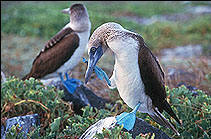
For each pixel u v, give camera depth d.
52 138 3.95
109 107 5.25
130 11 21.69
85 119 4.09
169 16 20.56
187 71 7.14
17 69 8.90
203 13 20.39
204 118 3.96
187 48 12.50
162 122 3.60
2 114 4.74
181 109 4.22
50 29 14.25
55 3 22.83
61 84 5.75
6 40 12.47
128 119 3.35
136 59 3.07
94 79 7.17
